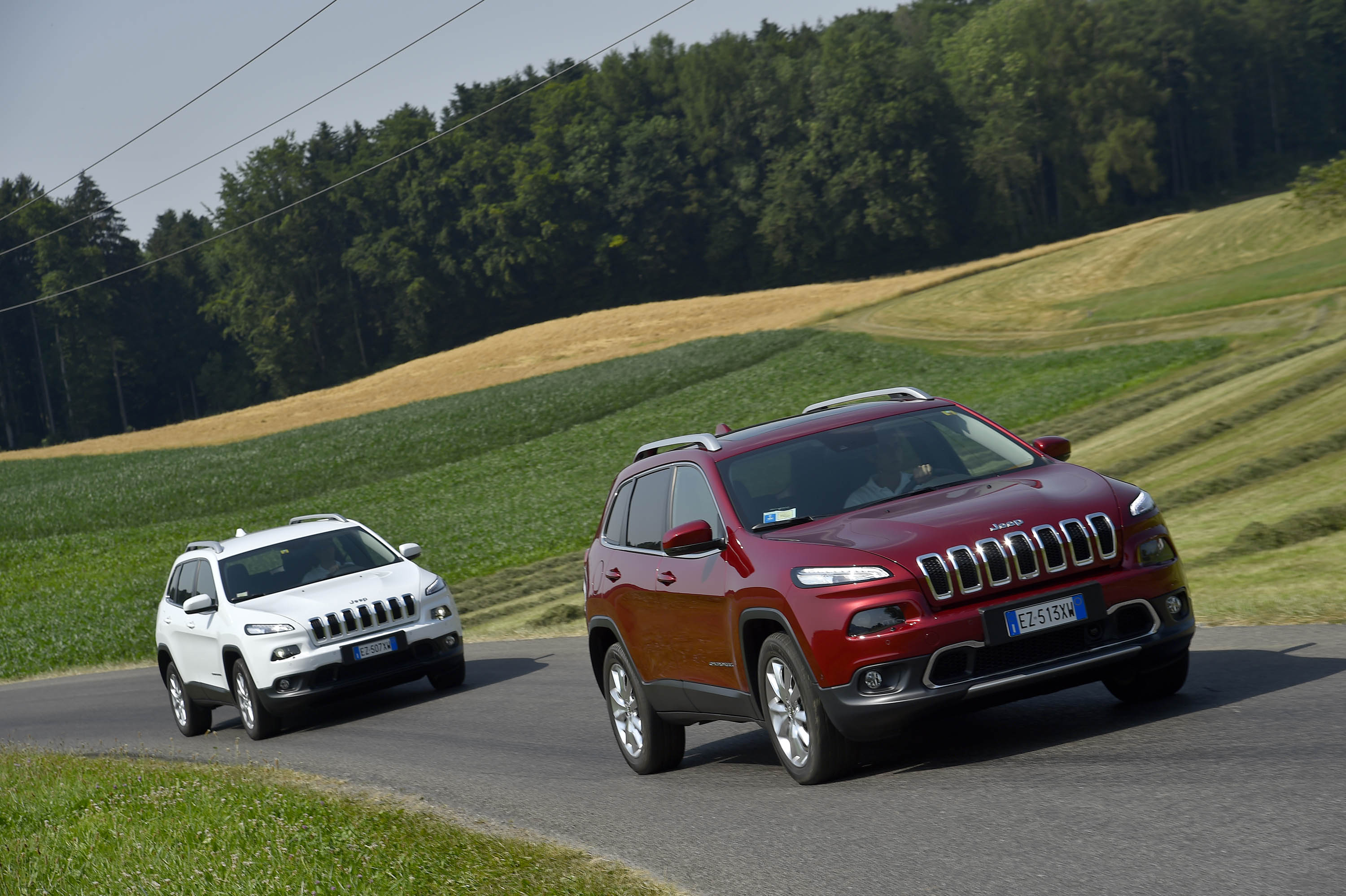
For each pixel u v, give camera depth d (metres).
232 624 14.67
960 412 8.51
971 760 7.20
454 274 158.88
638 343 94.56
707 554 7.91
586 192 160.88
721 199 162.62
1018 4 160.12
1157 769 6.21
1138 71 155.88
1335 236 70.69
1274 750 6.18
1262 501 19.47
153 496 62.53
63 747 15.64
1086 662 6.57
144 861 7.48
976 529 6.75
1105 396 42.56
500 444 62.50
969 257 154.00
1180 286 69.19
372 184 161.88
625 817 7.63
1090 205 158.00
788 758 7.44
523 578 30.08
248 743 14.55
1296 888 4.33
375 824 7.89
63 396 167.12
